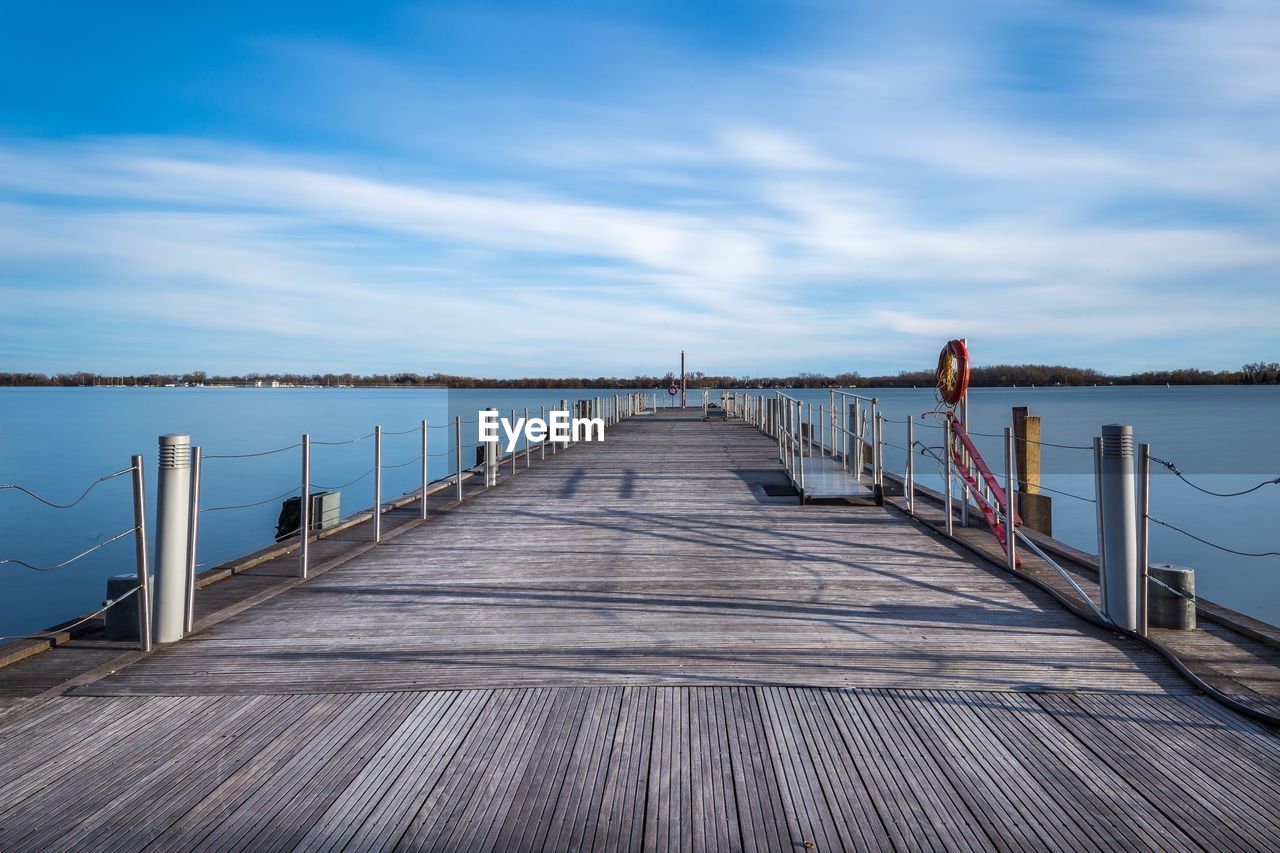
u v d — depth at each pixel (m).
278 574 5.59
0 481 21.97
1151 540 13.62
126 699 3.34
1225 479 21.98
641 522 7.62
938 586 5.15
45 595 12.19
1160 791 2.56
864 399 8.84
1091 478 21.69
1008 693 3.35
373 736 2.99
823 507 8.41
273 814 2.46
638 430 20.97
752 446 15.87
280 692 3.42
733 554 6.17
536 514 8.15
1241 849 2.24
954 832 2.34
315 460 29.09
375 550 6.43
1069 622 4.34
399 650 3.96
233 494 21.11
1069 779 2.64
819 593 5.00
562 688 3.44
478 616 4.55
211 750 2.88
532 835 2.33
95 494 20.73
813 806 2.48
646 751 2.85
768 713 3.17
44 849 2.27
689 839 2.31
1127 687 3.41
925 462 18.86
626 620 4.45
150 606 4.05
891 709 3.20
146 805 2.51
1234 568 11.73
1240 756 2.79
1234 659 3.70
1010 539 5.51
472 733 3.01
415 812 2.46
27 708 3.24
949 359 7.31
